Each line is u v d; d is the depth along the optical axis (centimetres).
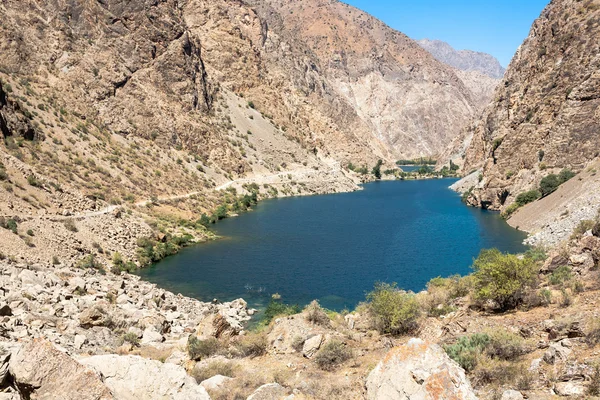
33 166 6119
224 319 2489
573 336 1414
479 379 1330
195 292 4394
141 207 7288
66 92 8856
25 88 7931
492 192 9194
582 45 8744
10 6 9306
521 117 9856
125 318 2745
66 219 5247
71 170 6850
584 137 7294
